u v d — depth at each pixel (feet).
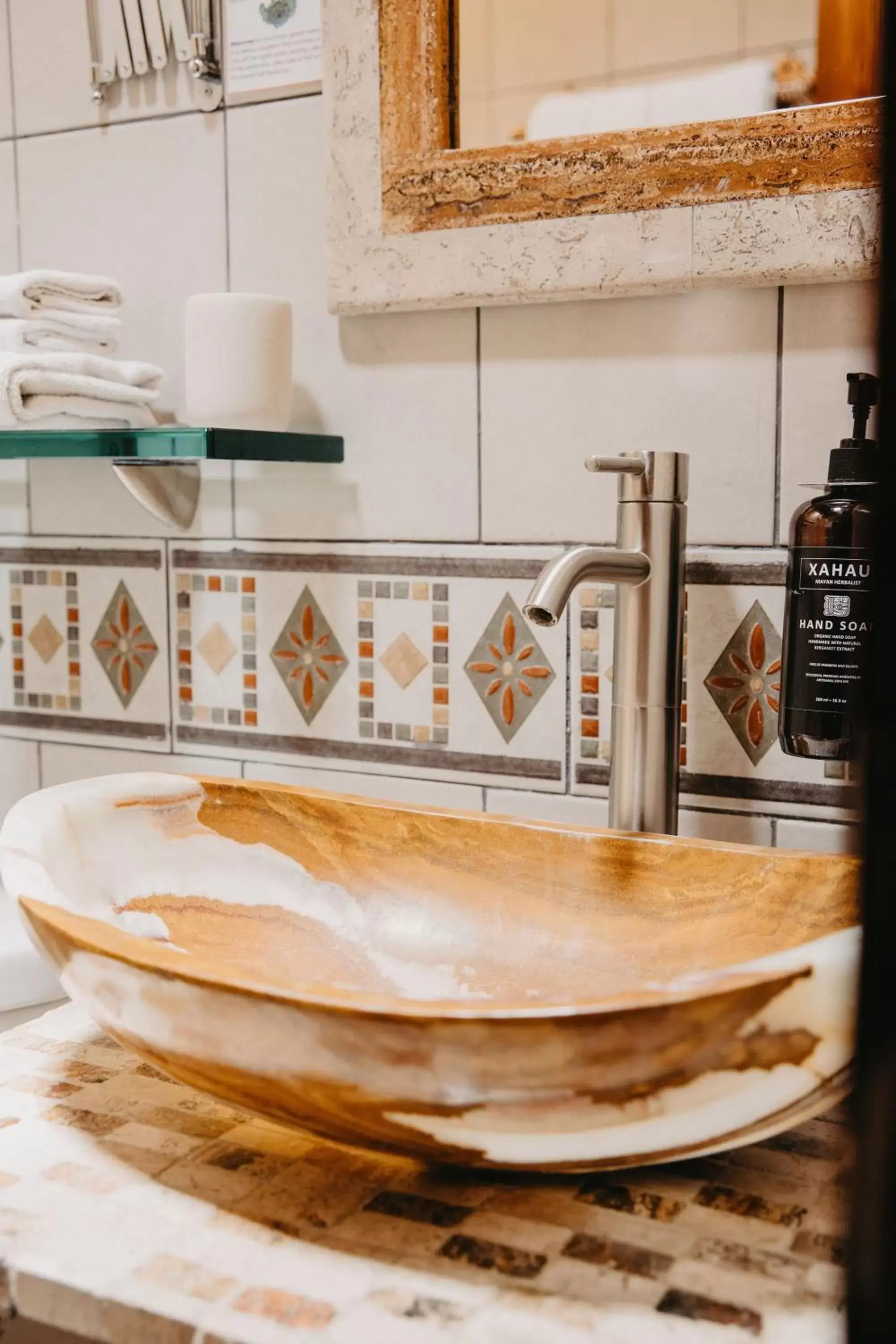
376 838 2.84
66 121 3.88
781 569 2.93
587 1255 1.78
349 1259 1.77
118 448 3.27
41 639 4.09
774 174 2.79
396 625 3.45
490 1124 1.69
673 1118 1.69
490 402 3.26
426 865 2.78
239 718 3.74
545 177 3.04
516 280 3.11
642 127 2.93
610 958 2.51
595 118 2.98
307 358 3.53
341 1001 1.67
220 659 3.75
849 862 2.31
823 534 2.59
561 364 3.16
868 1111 0.77
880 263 0.72
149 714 3.90
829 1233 1.83
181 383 3.78
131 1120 2.21
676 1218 1.88
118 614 3.92
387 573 3.45
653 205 2.93
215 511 3.70
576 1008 1.61
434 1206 1.92
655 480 2.64
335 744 3.58
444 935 2.69
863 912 0.76
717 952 2.39
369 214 3.29
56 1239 1.83
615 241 2.98
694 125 2.86
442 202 3.18
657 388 3.04
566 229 3.04
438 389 3.33
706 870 2.48
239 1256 1.78
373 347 3.42
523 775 3.29
